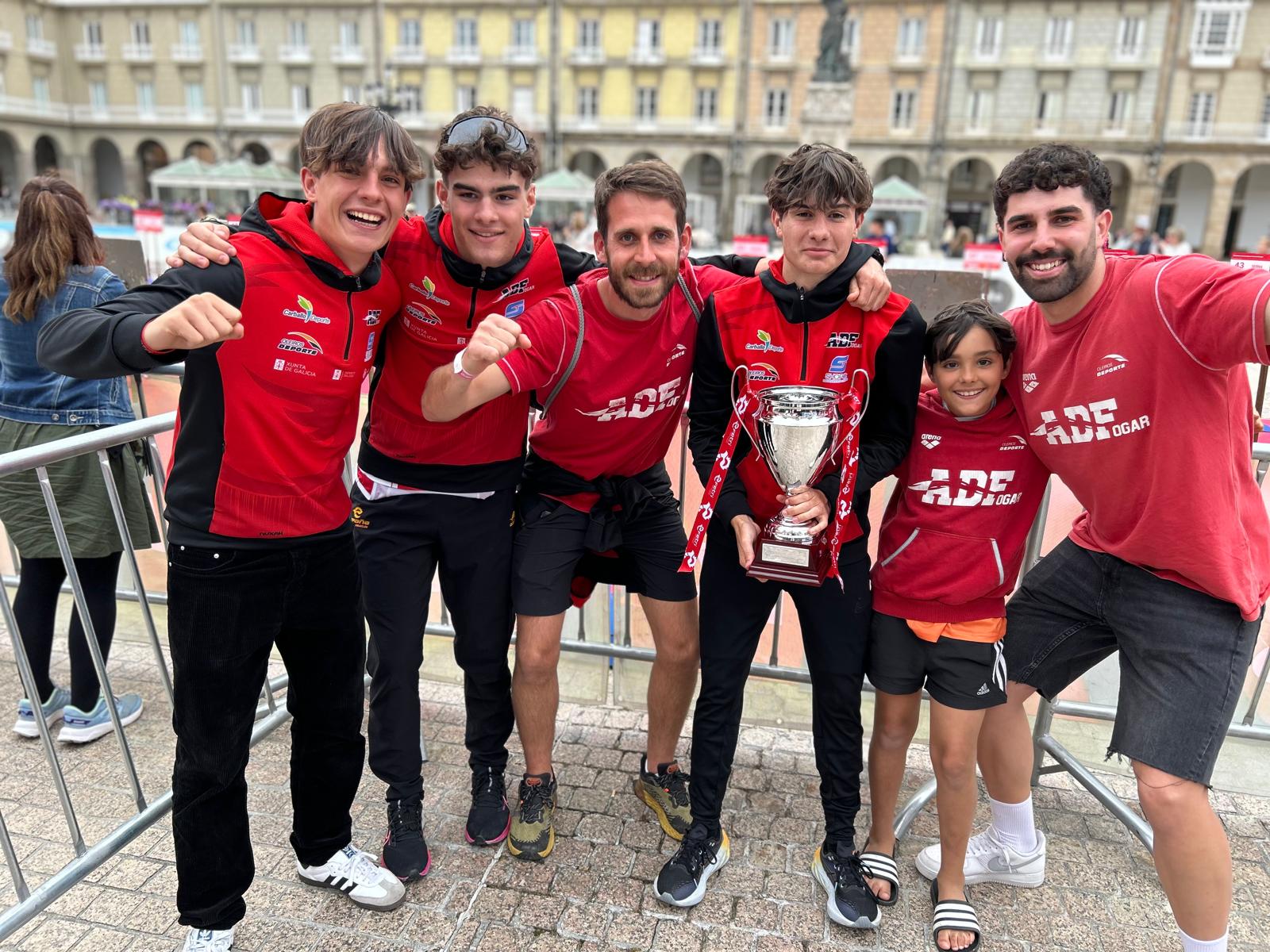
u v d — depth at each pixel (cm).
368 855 220
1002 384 203
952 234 2455
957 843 209
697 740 220
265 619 183
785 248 196
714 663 216
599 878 225
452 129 191
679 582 232
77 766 271
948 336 192
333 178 167
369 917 210
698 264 227
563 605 227
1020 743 219
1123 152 3453
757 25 3653
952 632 202
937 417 207
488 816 237
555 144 3944
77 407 262
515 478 229
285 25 4066
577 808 254
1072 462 192
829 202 185
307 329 173
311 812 209
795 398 194
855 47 3594
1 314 259
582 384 206
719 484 201
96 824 244
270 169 2748
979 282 328
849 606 211
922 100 3569
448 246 202
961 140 3572
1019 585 259
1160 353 173
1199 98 3362
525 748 236
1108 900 223
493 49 3903
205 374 167
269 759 273
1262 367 248
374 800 257
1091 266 180
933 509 204
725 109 3775
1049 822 255
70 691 294
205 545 174
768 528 200
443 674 326
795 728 302
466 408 194
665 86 3809
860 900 209
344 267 177
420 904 215
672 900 214
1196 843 178
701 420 220
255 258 167
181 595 176
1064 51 3416
